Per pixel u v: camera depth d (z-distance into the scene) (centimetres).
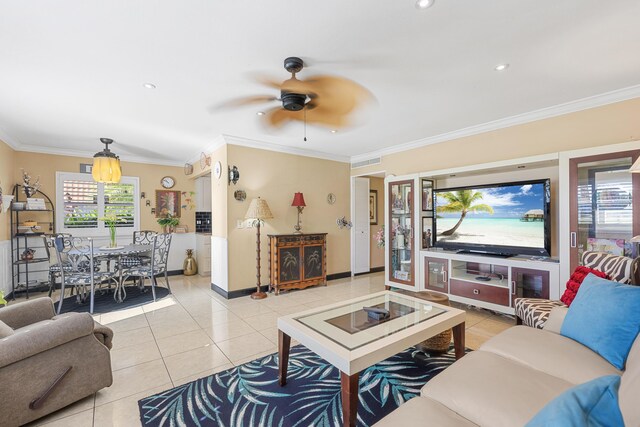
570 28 182
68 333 179
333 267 559
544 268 299
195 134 409
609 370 138
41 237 473
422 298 272
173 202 602
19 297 437
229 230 430
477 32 186
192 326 319
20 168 464
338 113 328
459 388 126
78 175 511
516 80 252
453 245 405
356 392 154
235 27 179
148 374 223
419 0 158
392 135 420
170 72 234
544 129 323
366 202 611
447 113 330
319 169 539
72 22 172
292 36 189
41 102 292
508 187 348
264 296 428
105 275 393
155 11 164
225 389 204
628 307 148
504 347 164
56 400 175
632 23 177
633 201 255
